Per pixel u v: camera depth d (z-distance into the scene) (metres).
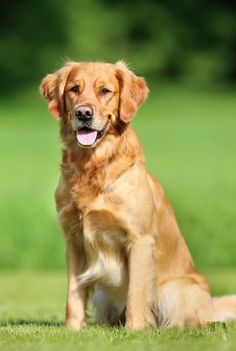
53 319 8.76
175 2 47.44
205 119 41.72
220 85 48.62
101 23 45.06
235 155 29.08
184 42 47.56
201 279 8.20
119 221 7.57
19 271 14.63
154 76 46.81
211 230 14.70
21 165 27.75
